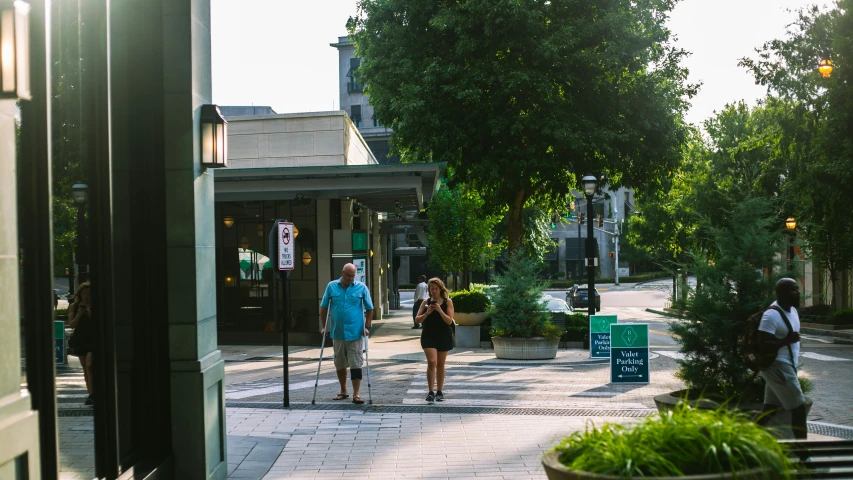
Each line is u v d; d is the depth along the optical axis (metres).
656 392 12.63
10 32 3.65
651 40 25.33
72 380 4.64
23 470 3.83
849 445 5.56
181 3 6.21
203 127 6.41
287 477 6.87
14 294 3.86
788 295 7.24
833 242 29.72
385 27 26.28
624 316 40.62
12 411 3.76
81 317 4.80
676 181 36.81
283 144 24.44
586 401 11.61
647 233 43.94
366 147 31.70
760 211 8.65
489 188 28.30
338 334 11.17
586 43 25.02
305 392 12.42
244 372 15.56
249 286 23.17
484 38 24.69
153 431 6.09
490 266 35.66
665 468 3.38
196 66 6.36
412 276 74.75
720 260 8.52
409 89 24.92
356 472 7.03
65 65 4.76
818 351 21.14
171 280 6.17
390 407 10.82
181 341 6.15
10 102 3.87
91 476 4.89
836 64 24.27
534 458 7.54
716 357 8.25
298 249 23.02
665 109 25.97
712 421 3.70
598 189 27.36
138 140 6.09
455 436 8.70
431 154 26.83
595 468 3.40
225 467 6.79
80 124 4.97
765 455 3.46
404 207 31.72
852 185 23.61
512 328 18.09
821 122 24.72
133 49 6.04
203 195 6.45
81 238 4.86
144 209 6.14
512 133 23.81
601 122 25.38
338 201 23.84
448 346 11.48
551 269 81.62
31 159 4.16
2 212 3.75
